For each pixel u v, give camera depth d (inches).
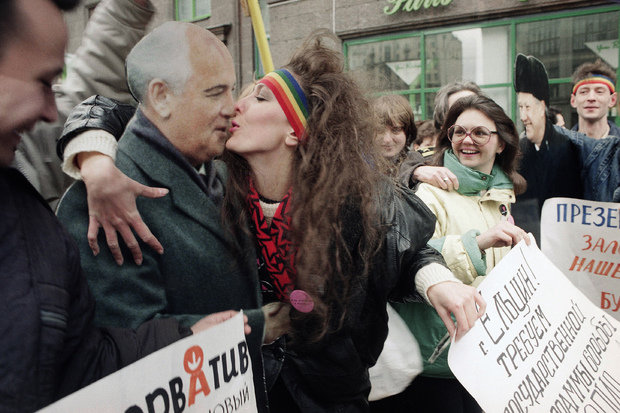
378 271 44.1
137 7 34.4
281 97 39.2
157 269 35.4
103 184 31.4
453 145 63.7
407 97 93.0
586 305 57.2
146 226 34.4
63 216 30.9
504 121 61.9
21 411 21.7
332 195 39.6
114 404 26.1
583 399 49.3
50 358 23.0
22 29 22.2
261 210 40.4
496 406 42.6
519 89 81.0
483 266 55.9
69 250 25.8
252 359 40.8
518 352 46.7
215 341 34.2
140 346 32.2
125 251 33.5
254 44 44.9
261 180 40.6
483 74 98.2
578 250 70.1
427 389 61.2
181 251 36.4
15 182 24.4
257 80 42.9
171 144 35.9
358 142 42.1
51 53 23.5
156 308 35.0
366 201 41.4
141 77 34.3
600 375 53.1
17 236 23.0
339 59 43.1
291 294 40.2
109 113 32.7
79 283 27.1
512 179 65.9
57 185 31.8
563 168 82.1
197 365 32.5
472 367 43.0
